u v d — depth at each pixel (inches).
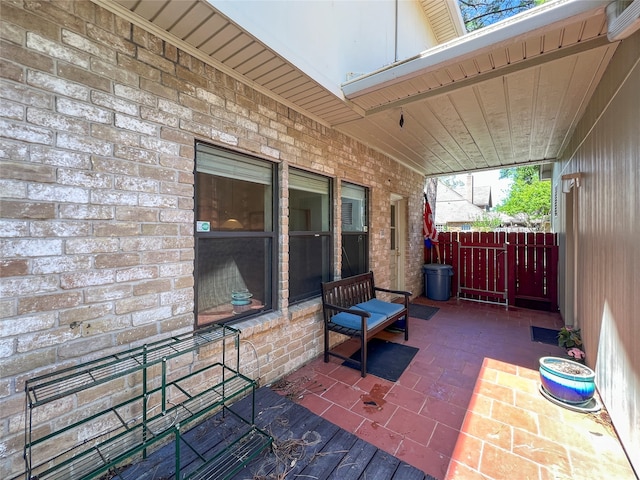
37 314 59.8
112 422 71.3
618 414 84.0
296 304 130.0
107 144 68.9
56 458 62.7
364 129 149.5
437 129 149.8
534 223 590.9
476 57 88.7
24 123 57.7
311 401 102.4
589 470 73.2
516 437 84.8
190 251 86.1
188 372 86.4
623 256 81.2
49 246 61.1
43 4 59.8
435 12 189.2
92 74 66.4
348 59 118.0
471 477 70.9
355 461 74.5
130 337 73.6
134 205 73.8
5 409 56.4
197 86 86.7
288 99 115.3
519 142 173.0
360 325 122.7
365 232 182.7
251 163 109.4
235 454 74.2
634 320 73.5
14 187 56.8
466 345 152.7
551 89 108.3
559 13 73.0
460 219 727.1
